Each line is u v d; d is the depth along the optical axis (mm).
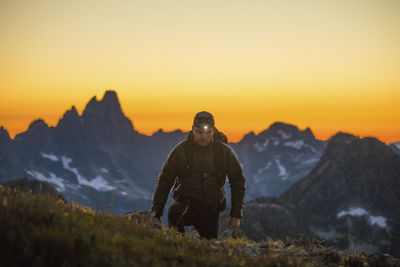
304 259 5301
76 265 3781
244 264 4492
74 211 5219
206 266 4332
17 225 4168
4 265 3779
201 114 6387
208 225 6680
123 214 6191
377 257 5391
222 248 5090
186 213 6535
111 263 3795
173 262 4199
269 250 5551
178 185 6680
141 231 5105
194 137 6395
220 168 6520
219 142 6617
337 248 5750
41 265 3764
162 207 6523
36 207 4777
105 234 4363
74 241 4023
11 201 4805
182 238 5273
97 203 5652
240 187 6691
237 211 6641
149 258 4020
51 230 4098
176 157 6516
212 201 6547
